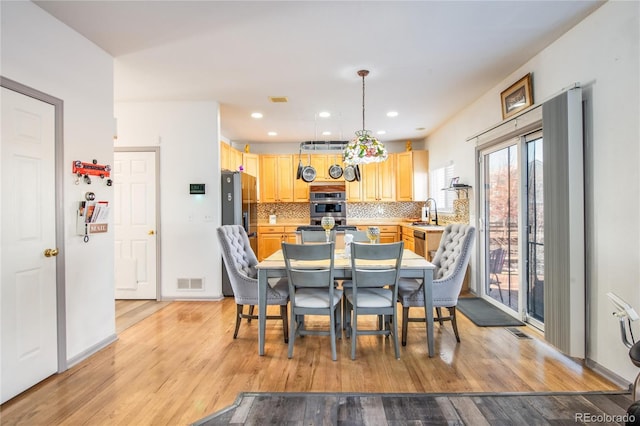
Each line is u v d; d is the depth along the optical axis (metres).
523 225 3.33
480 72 3.39
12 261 2.08
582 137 2.42
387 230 6.37
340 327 3.01
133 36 2.67
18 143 2.12
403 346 2.83
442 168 5.61
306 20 2.45
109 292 2.93
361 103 4.33
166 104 4.29
